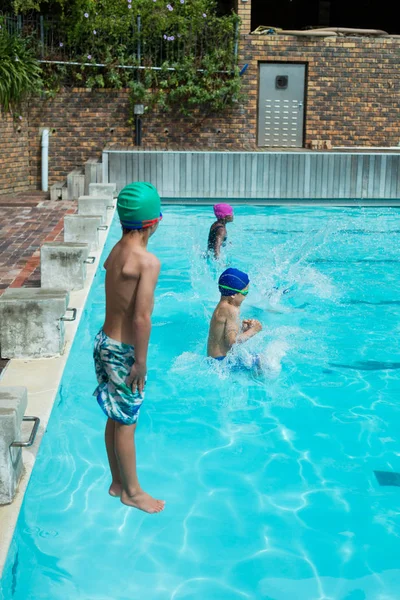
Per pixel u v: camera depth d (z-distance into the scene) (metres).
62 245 7.31
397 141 17.12
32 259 8.72
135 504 3.57
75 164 16.16
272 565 3.40
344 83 16.72
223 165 13.84
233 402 5.28
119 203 3.23
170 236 11.07
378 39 16.53
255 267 8.98
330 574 3.34
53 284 7.27
